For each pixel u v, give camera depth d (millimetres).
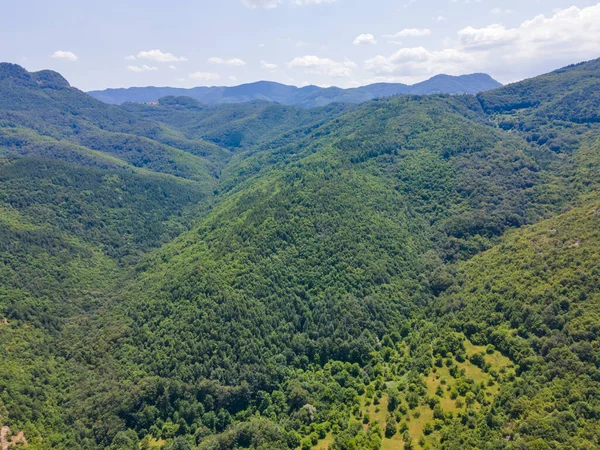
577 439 80875
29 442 108938
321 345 135250
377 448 97188
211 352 128500
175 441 108688
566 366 99062
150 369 128750
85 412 119500
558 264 131250
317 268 161000
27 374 128250
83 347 146875
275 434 106562
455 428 96562
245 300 142875
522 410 93062
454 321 135125
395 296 155500
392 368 127375
